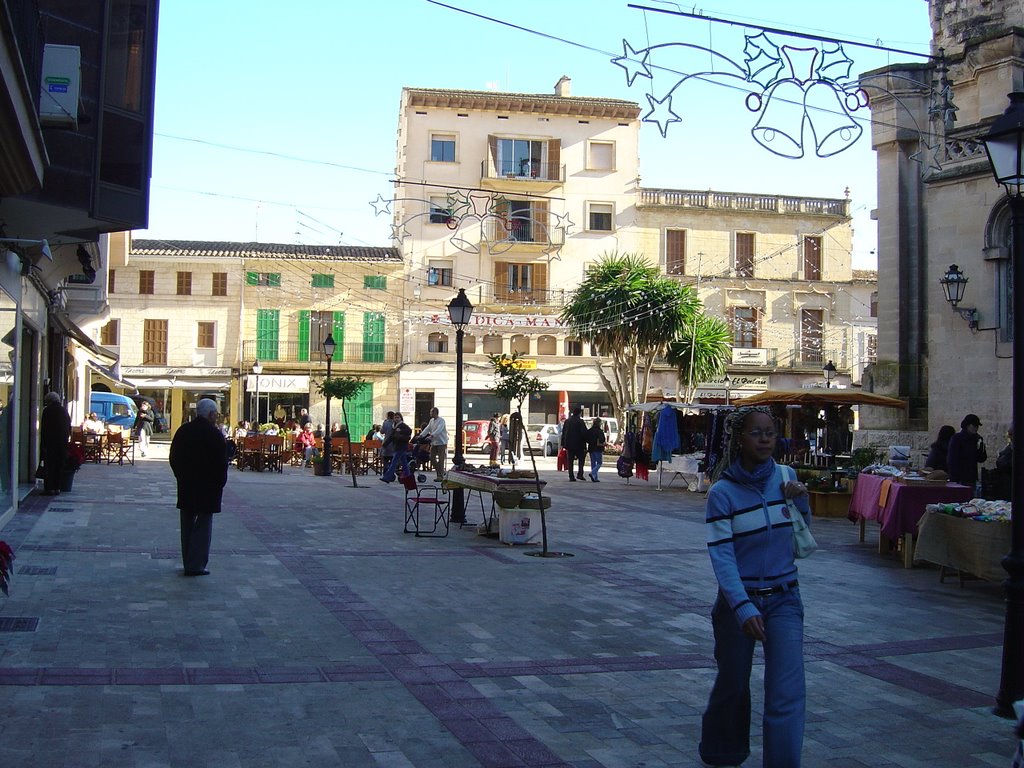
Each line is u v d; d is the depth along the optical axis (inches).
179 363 1828.2
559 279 1892.2
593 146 1911.9
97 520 539.8
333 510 660.1
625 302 1592.0
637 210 1904.5
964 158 778.8
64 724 207.0
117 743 197.6
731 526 185.3
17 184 390.0
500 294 1882.4
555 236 1881.2
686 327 1595.7
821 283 1941.4
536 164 1894.7
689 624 333.7
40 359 713.0
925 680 272.4
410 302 1866.4
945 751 215.2
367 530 560.4
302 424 1390.3
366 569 424.8
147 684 239.1
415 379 1865.2
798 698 177.0
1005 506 406.0
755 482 187.2
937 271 794.2
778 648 179.9
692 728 225.1
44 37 466.0
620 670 273.0
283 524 570.6
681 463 938.1
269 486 847.7
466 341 1894.7
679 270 1909.4
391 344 1873.8
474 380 1876.2
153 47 562.3
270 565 422.3
